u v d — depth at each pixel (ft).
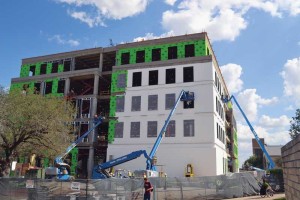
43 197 62.90
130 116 146.51
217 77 157.48
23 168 118.21
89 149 153.79
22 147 105.60
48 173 92.02
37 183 64.49
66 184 63.57
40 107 95.81
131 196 66.90
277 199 69.15
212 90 137.49
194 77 141.28
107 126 172.35
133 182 68.33
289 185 29.07
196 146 133.28
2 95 91.35
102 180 65.10
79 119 158.51
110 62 185.98
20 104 92.94
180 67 144.87
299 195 23.81
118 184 66.33
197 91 139.23
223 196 80.53
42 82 174.40
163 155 136.15
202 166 130.41
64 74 170.09
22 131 93.45
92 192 62.95
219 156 141.59
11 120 89.86
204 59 141.79
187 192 75.56
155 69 148.87
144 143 140.67
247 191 89.04
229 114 212.23
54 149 101.86
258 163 343.46
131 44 159.63
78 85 186.39
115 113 149.48
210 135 132.87
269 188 84.58
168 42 152.87
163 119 141.28
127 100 149.28
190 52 153.69
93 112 157.79
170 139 137.28
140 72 151.33
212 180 80.33
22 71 185.68
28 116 93.35
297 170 24.40
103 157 177.68
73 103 162.40
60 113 105.91
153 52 159.22
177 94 142.10
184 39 150.30
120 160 106.01
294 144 25.48
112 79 155.22
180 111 139.33
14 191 65.77
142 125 143.64
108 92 173.27
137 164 138.21
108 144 146.30
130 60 156.97
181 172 131.95
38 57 183.52
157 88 145.79
